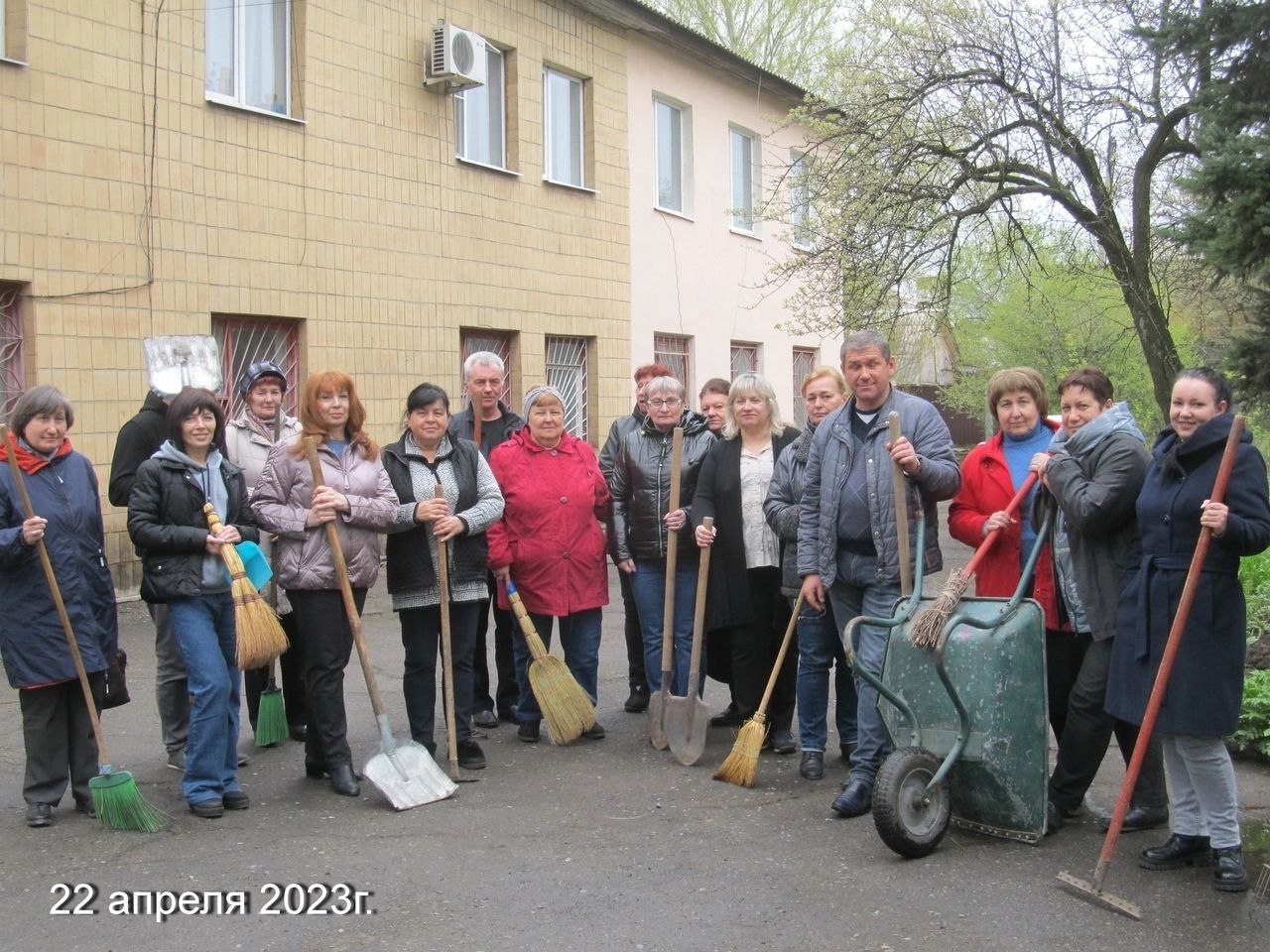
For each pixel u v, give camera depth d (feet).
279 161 35.37
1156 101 41.22
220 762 16.51
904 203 43.65
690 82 56.08
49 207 29.55
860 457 16.93
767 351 63.72
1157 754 15.53
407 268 39.86
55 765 16.05
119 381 31.22
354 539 17.52
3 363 29.04
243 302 34.40
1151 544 13.91
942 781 14.76
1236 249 26.68
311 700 17.54
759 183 60.85
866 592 16.92
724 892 13.67
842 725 19.48
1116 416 15.08
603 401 50.03
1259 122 28.76
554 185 46.80
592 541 20.62
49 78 29.53
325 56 36.83
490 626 32.55
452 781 17.89
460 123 42.60
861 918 12.91
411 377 40.06
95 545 16.42
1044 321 68.28
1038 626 14.97
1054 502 15.83
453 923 12.85
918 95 43.65
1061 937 12.38
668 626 19.81
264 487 17.46
